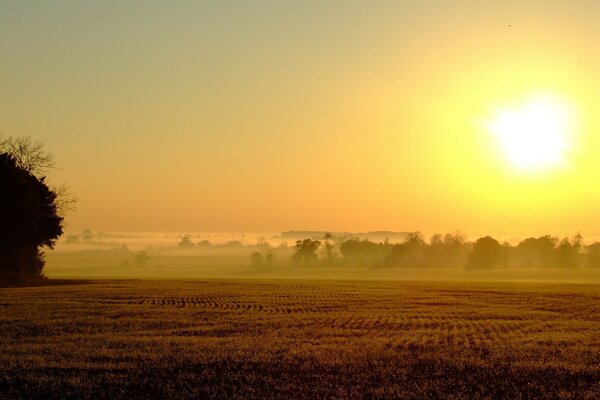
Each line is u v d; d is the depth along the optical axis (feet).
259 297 188.75
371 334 107.14
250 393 64.28
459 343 97.66
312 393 64.39
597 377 73.77
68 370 74.28
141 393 64.44
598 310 156.15
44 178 251.80
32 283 248.93
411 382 69.82
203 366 77.25
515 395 65.21
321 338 101.24
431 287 254.68
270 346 90.89
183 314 135.74
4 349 86.58
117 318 125.70
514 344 96.78
